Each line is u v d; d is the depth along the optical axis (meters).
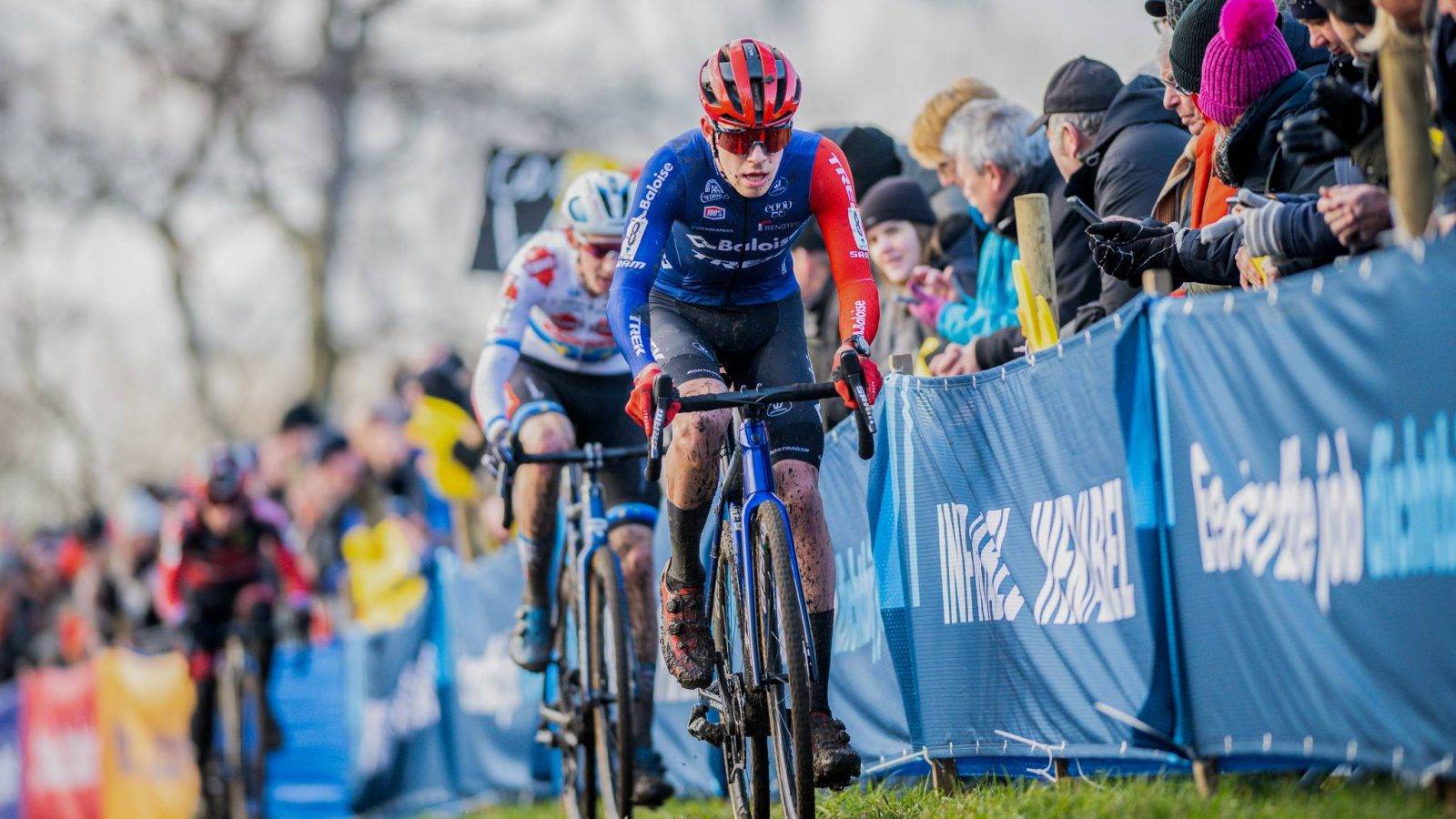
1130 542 9.46
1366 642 7.70
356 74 68.88
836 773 10.02
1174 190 12.30
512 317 14.59
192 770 25.80
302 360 72.00
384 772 24.48
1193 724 9.26
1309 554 8.09
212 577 23.88
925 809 11.16
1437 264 7.14
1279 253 9.19
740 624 10.44
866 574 13.35
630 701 12.68
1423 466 7.27
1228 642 8.84
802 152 10.95
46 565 39.09
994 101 14.50
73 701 31.09
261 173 69.25
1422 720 7.39
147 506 29.56
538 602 14.71
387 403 27.66
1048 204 13.36
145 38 68.88
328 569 27.64
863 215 16.30
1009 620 11.07
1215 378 8.79
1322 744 8.12
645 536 14.27
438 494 26.20
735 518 10.62
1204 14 11.20
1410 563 7.36
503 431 13.83
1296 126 9.23
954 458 11.76
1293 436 8.16
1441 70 8.24
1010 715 11.13
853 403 9.77
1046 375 10.41
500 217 26.31
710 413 10.64
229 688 23.66
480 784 21.75
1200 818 8.52
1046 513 10.55
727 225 10.94
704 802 16.05
